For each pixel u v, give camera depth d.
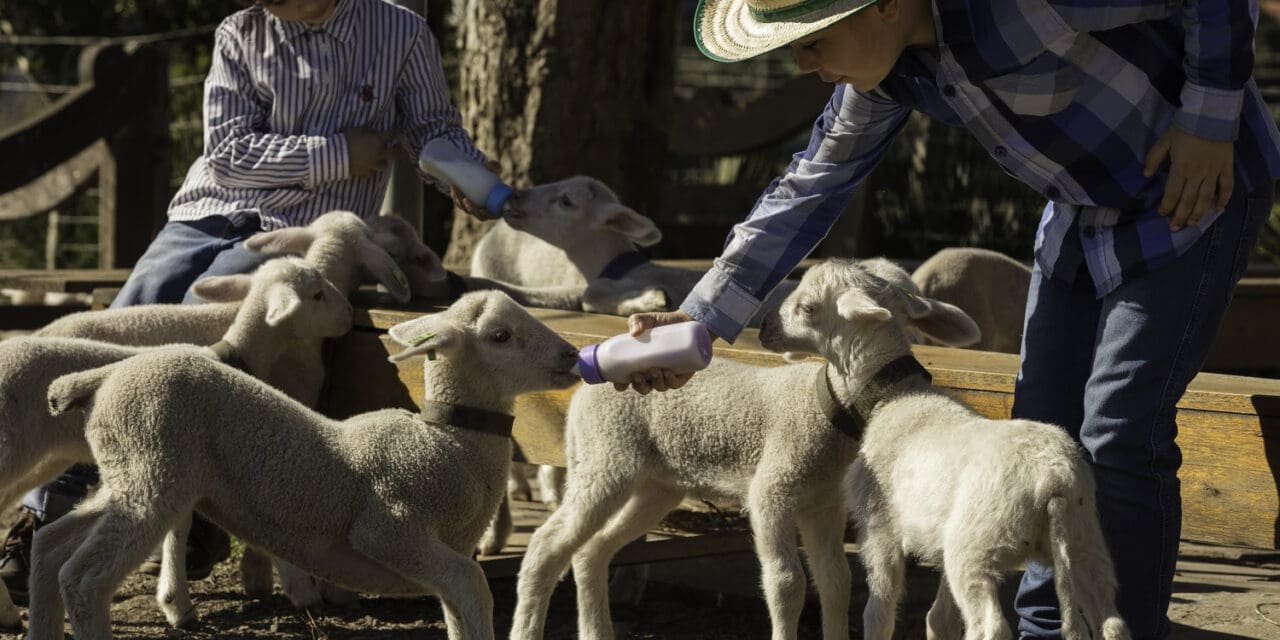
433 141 5.92
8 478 4.53
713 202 12.52
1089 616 3.59
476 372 4.33
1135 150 3.71
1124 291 3.83
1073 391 4.19
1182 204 3.64
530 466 8.27
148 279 5.89
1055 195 3.90
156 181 10.33
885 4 3.58
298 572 5.38
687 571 5.98
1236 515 4.22
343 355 5.75
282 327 5.36
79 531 4.22
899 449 4.06
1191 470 4.30
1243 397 4.19
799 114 11.70
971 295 6.75
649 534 6.45
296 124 5.89
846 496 4.21
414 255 6.21
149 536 4.07
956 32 3.55
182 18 15.16
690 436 4.63
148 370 4.13
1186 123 3.58
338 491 4.17
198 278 5.89
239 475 4.16
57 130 9.96
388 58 5.96
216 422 4.16
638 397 4.71
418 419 4.32
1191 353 3.82
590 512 4.71
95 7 15.09
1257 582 5.85
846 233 11.06
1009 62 3.55
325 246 5.76
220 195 5.98
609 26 8.48
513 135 8.55
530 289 6.56
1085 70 3.61
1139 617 3.91
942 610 4.11
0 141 9.80
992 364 4.85
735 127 11.91
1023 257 11.95
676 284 6.50
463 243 9.12
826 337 4.41
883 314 4.20
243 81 5.93
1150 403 3.83
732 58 3.75
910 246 12.20
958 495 3.74
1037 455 3.65
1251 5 3.49
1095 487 3.81
